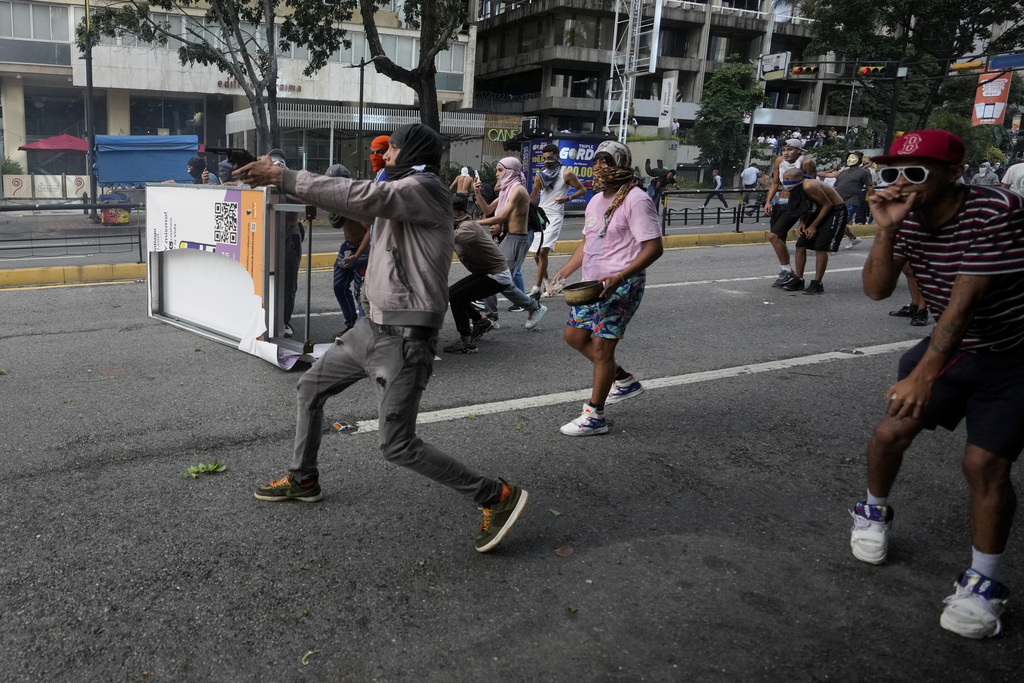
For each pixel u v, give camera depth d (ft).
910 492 12.95
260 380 18.63
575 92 153.28
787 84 161.58
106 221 49.60
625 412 16.83
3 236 43.16
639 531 11.41
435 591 9.70
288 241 22.20
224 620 9.00
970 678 8.31
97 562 10.17
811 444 15.07
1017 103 154.81
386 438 10.08
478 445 14.64
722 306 29.17
